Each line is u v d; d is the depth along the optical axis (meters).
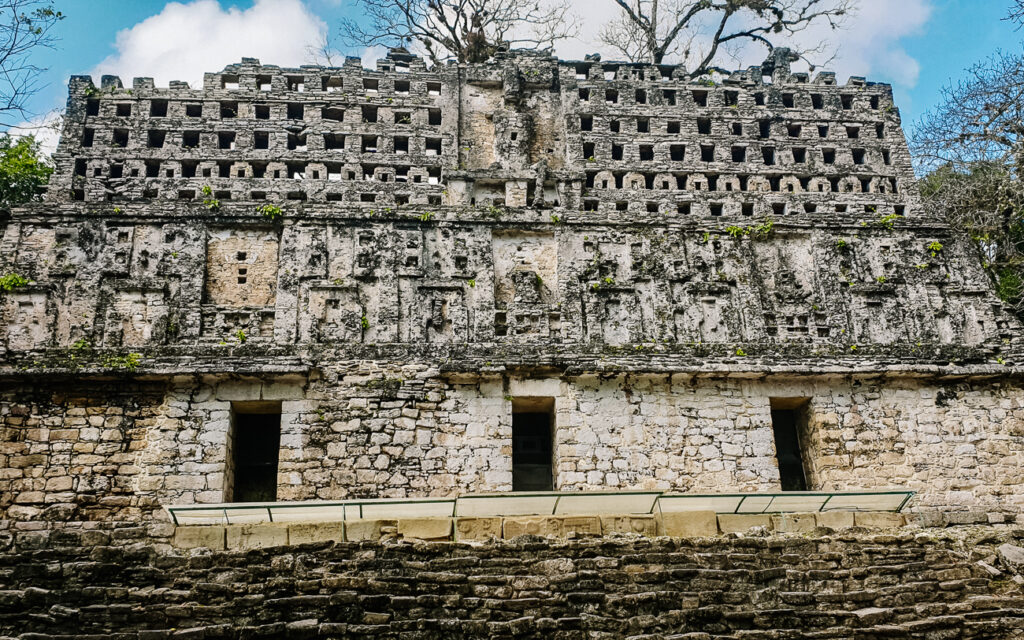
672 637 13.47
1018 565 15.02
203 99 22.22
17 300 18.92
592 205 21.97
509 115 22.83
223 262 19.88
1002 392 19.88
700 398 19.11
